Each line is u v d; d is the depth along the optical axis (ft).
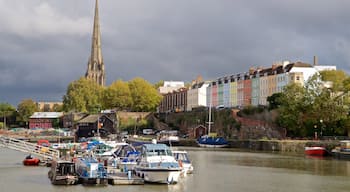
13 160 277.85
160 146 186.70
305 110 404.36
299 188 169.99
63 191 157.07
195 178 193.77
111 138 496.64
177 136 532.32
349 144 301.63
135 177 175.01
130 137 508.53
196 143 460.96
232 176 201.36
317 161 275.59
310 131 397.80
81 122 640.99
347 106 381.81
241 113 495.00
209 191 160.66
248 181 186.19
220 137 465.06
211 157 305.12
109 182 171.32
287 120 405.18
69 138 518.78
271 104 461.37
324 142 335.88
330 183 182.29
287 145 375.25
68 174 175.01
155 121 654.12
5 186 168.86
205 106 637.30
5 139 262.47
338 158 298.35
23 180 184.34
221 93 649.20
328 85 477.77
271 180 189.57
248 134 473.26
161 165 173.47
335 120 381.60
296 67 502.38
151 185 169.68
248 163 261.65
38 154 255.70
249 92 581.53
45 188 163.53
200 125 547.90
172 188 164.96
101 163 192.03
